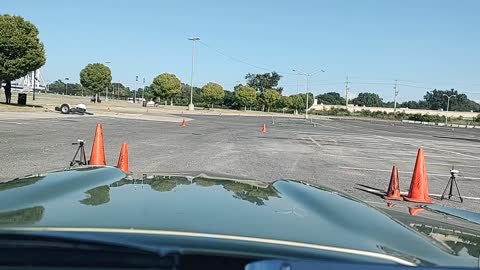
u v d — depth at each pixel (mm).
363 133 41094
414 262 1601
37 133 20266
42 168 11102
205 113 72562
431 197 10648
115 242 1449
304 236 1669
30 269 1435
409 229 2111
